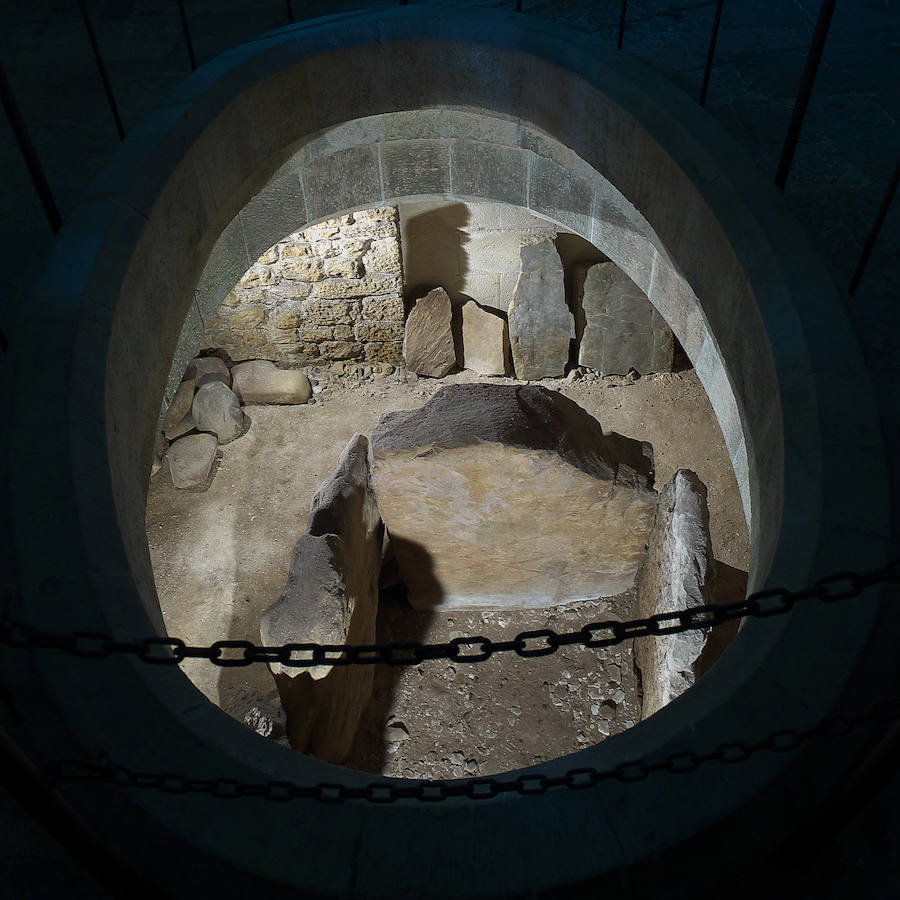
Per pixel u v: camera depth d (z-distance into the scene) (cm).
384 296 826
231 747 231
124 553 268
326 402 865
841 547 250
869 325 316
